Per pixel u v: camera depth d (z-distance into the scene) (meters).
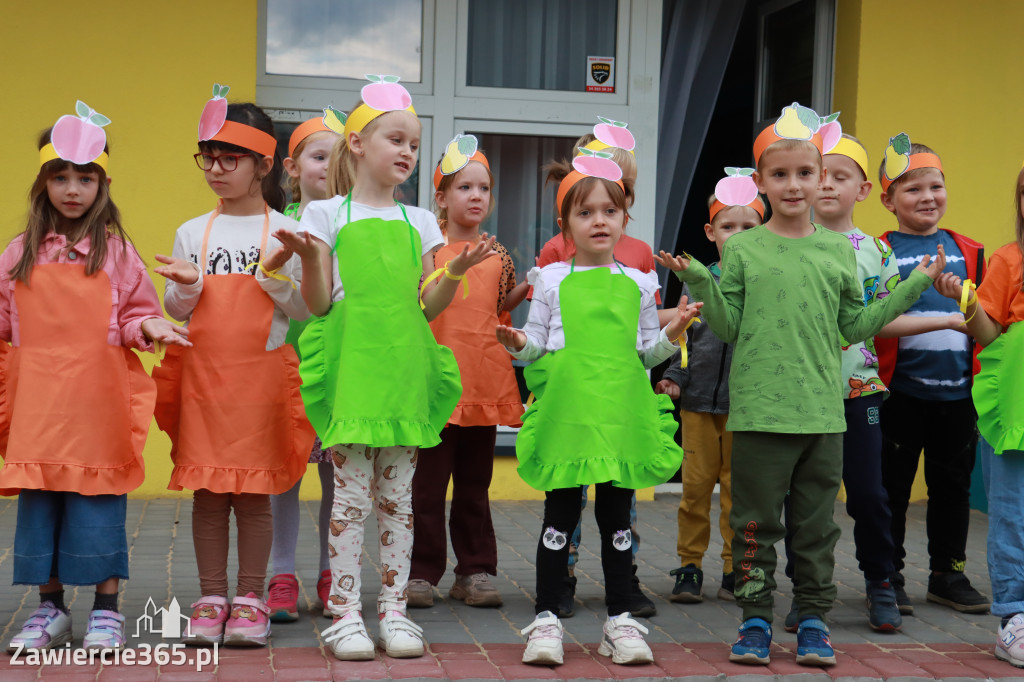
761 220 4.38
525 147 6.69
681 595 4.30
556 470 3.46
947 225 6.88
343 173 3.67
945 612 4.25
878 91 6.75
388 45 6.48
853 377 3.88
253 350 3.52
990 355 3.76
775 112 7.40
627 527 3.53
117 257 3.45
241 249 3.57
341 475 3.46
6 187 5.94
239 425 3.49
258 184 3.66
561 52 6.68
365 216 3.49
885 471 4.33
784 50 7.29
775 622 4.04
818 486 3.52
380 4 6.45
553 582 3.47
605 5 6.71
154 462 6.18
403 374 3.41
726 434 4.37
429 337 3.55
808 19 7.05
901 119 6.79
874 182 6.79
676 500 6.86
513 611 4.09
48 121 5.96
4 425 3.45
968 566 5.09
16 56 5.92
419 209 3.67
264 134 3.60
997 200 6.93
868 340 4.00
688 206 7.84
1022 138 6.94
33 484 3.27
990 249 6.94
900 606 4.19
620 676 3.30
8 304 3.44
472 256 3.37
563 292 3.62
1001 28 6.87
